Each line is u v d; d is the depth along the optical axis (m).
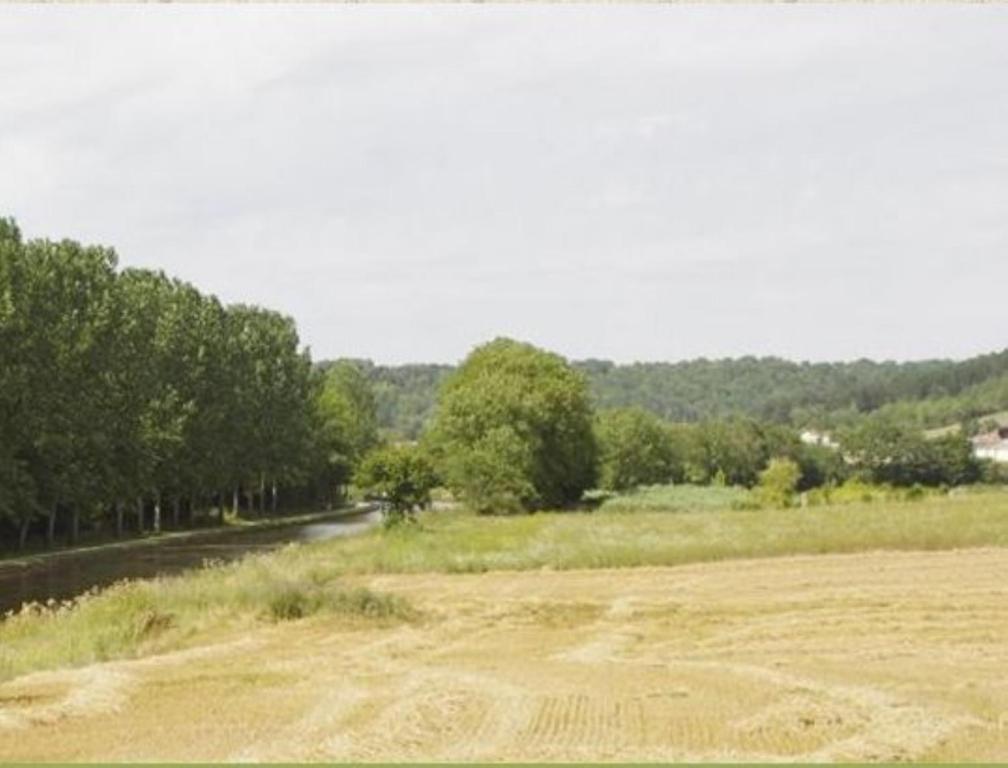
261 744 18.98
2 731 20.12
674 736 19.36
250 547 78.38
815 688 23.33
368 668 26.77
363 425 171.12
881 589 39.06
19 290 77.06
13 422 74.81
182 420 97.88
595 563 49.56
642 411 162.12
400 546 56.41
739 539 52.09
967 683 24.00
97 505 88.88
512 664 27.36
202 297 116.75
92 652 29.42
